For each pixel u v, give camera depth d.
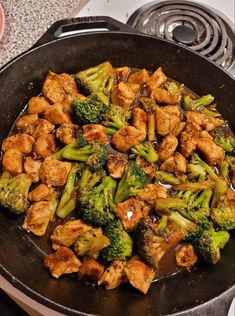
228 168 0.35
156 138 0.35
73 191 0.33
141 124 0.35
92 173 0.33
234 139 0.37
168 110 0.36
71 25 0.37
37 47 0.35
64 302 0.28
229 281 0.29
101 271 0.30
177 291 0.31
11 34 0.39
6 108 0.35
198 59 0.37
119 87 0.36
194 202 0.33
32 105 0.36
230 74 0.37
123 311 0.28
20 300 0.30
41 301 0.27
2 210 0.32
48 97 0.36
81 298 0.29
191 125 0.35
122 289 0.30
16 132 0.36
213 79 0.38
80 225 0.30
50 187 0.33
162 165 0.34
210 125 0.36
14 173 0.33
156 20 0.42
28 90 0.37
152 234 0.30
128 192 0.32
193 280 0.31
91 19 0.37
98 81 0.37
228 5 0.43
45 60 0.36
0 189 0.32
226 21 0.42
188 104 0.37
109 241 0.30
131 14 0.42
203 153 0.35
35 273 0.30
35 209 0.31
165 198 0.32
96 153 0.33
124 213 0.31
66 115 0.35
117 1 0.42
